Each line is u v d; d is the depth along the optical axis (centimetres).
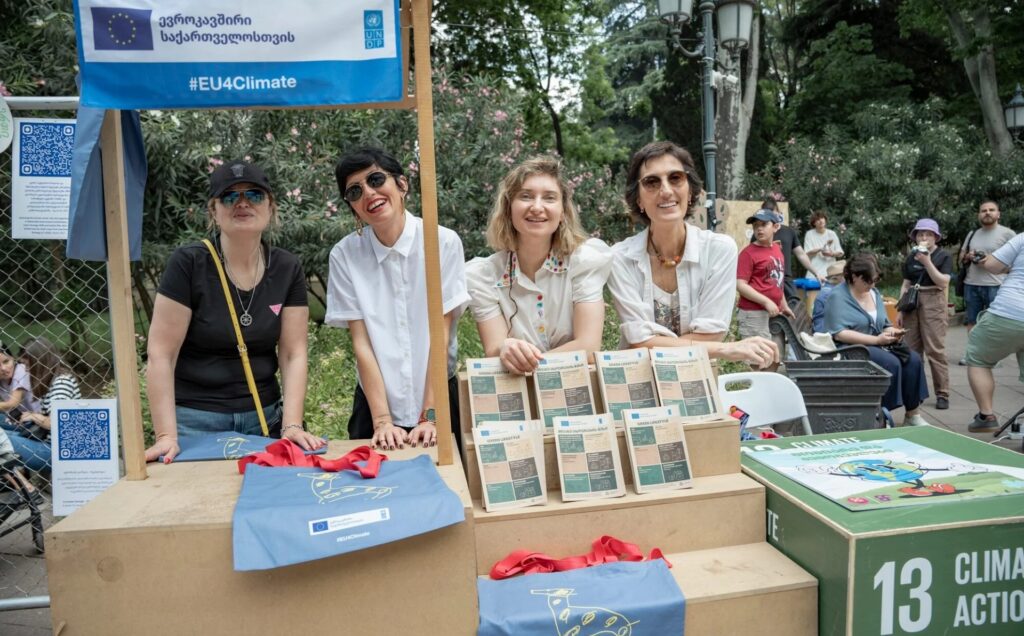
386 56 174
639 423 199
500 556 187
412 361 243
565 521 189
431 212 186
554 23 1623
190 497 171
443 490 167
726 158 1420
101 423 247
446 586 160
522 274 245
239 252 231
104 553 152
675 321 267
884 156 1403
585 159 1898
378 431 224
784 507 189
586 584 173
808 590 173
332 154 711
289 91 173
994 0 1397
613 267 266
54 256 435
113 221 182
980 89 1514
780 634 173
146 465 198
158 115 602
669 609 165
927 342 590
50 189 248
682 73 1689
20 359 349
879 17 1912
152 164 605
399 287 241
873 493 184
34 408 345
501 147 838
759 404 305
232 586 156
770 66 2475
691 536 194
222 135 648
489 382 206
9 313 425
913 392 453
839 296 474
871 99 1745
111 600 153
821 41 1856
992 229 757
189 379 236
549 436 200
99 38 166
